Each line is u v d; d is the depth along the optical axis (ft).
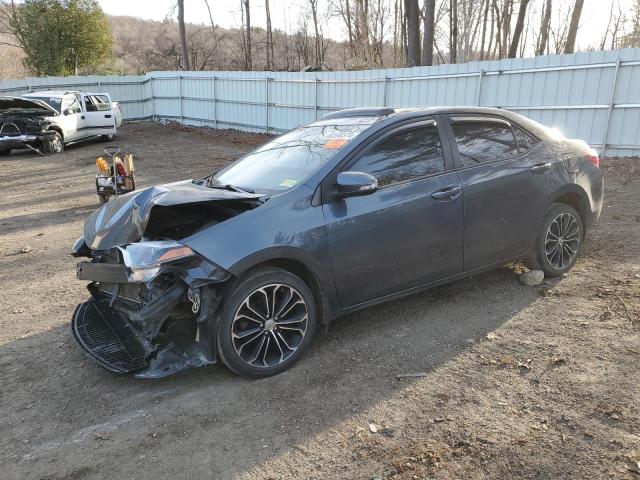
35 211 30.66
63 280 18.71
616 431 9.18
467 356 12.10
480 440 9.20
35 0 95.04
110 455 9.35
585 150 17.07
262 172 13.66
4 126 53.31
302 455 9.12
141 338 11.81
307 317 12.00
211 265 10.69
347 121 14.47
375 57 103.14
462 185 13.76
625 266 17.07
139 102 85.66
